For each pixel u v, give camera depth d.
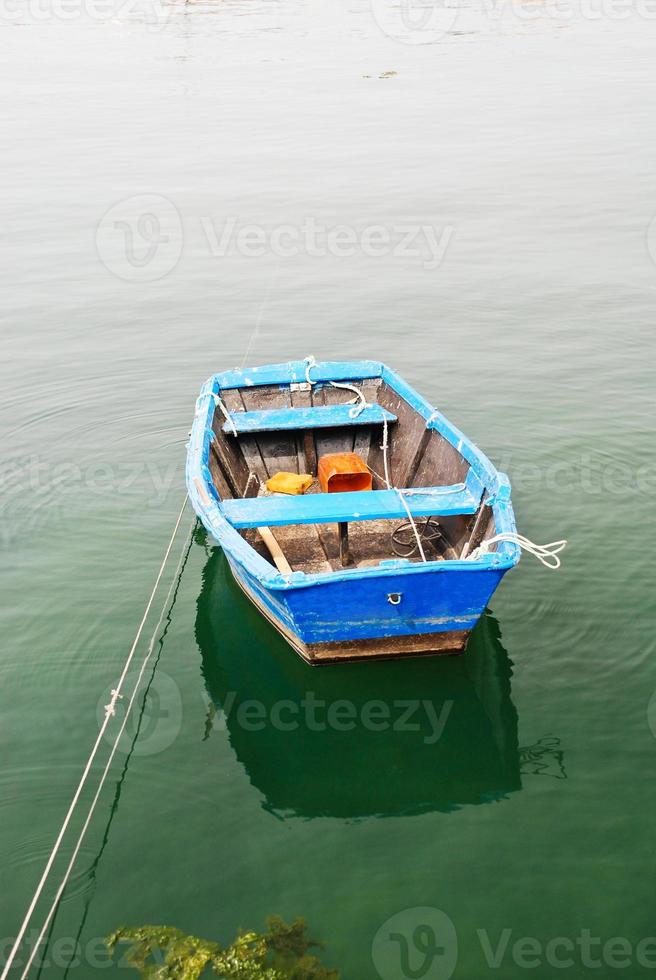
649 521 9.80
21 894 5.90
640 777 6.66
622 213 21.28
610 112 30.19
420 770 6.91
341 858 6.18
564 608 8.47
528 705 7.38
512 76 35.88
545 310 16.34
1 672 7.91
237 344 15.41
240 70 38.12
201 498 8.07
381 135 28.28
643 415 12.41
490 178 24.03
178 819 6.49
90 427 12.72
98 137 28.48
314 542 9.29
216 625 8.67
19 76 37.62
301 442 10.77
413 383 13.65
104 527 10.23
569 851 6.14
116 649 8.27
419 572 6.94
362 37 44.28
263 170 25.00
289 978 5.32
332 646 7.55
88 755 7.04
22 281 18.28
